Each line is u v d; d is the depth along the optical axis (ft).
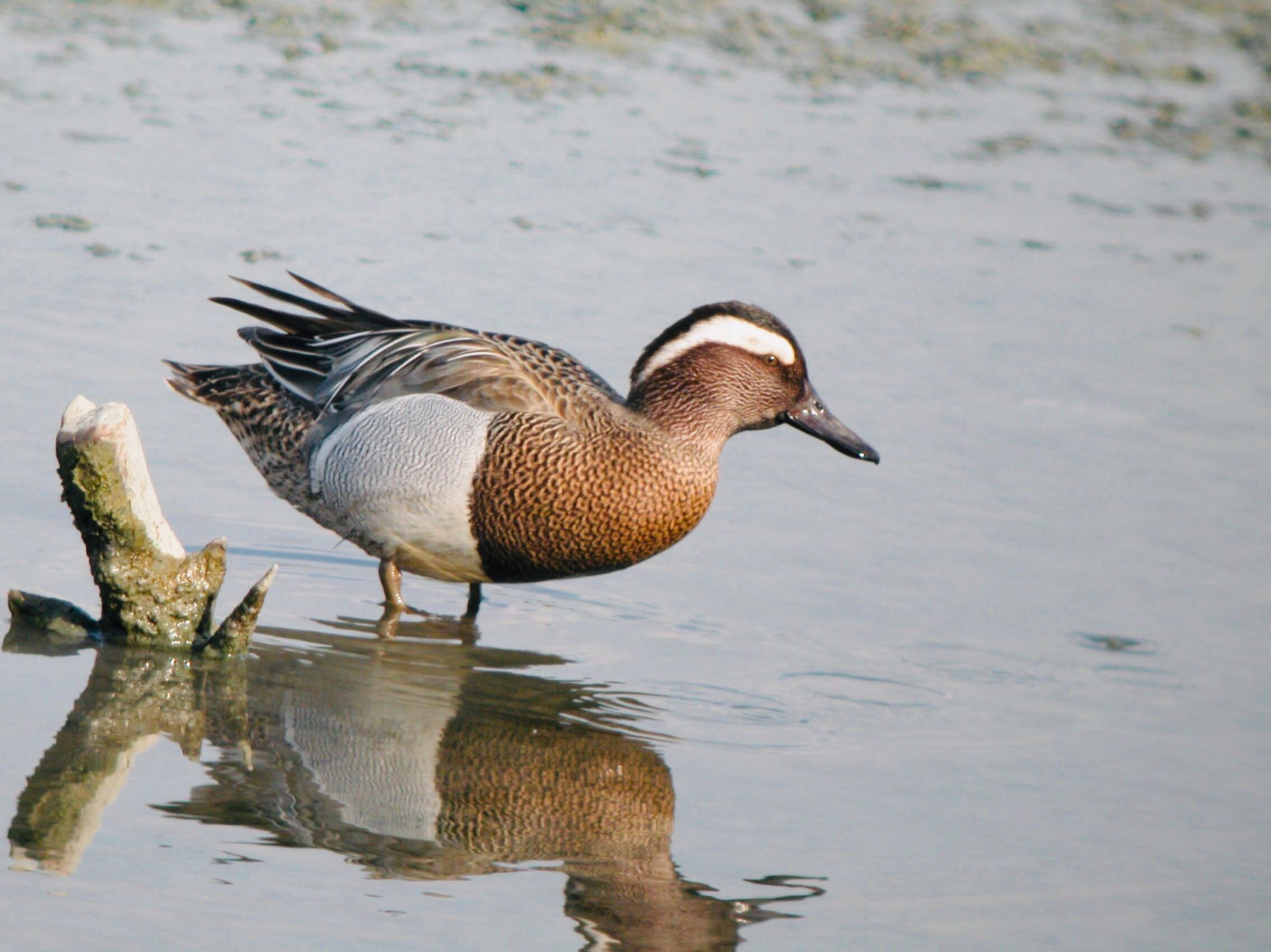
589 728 31.71
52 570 35.91
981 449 46.78
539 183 62.75
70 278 50.62
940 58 81.76
